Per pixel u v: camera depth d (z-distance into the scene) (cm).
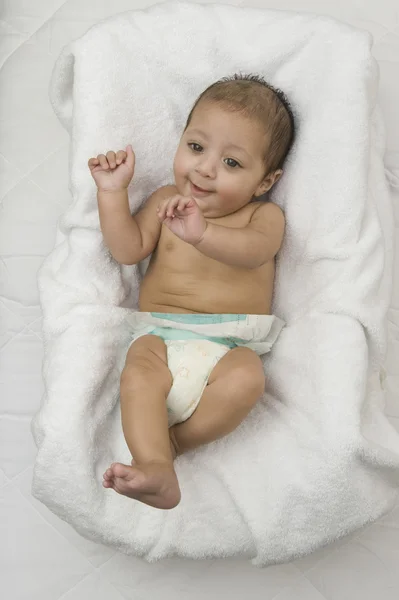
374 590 145
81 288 141
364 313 135
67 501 129
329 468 127
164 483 115
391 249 150
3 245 166
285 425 136
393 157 168
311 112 149
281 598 145
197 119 141
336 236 141
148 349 133
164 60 150
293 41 149
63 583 146
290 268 150
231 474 135
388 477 131
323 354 133
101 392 137
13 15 176
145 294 147
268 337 143
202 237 127
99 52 146
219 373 131
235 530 133
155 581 146
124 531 132
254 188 144
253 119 141
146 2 176
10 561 147
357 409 129
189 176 141
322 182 145
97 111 146
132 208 153
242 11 151
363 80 145
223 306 142
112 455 137
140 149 151
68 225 143
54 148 171
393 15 175
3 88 174
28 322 162
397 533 148
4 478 153
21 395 157
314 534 130
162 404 126
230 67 152
